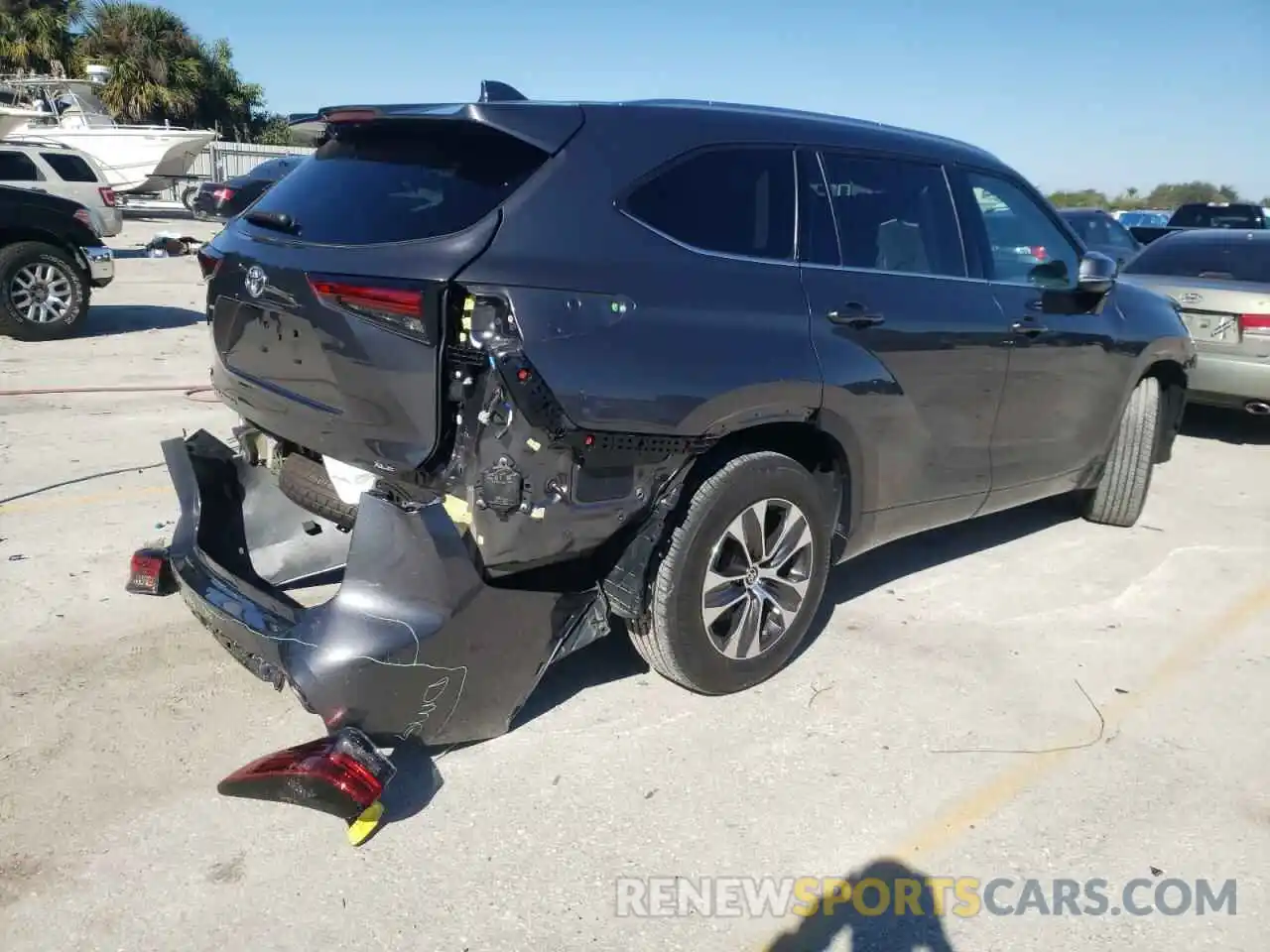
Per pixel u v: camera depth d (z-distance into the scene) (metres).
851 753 3.45
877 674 3.98
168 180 25.94
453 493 3.01
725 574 3.54
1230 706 3.87
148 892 2.67
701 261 3.35
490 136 3.20
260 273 3.22
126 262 17.91
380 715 2.89
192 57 42.47
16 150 15.16
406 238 2.99
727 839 2.99
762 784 3.25
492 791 3.15
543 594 3.12
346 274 2.96
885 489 4.04
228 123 45.28
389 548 2.90
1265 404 7.66
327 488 3.51
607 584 3.31
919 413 4.05
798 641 3.88
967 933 2.69
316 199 3.35
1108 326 5.07
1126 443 5.62
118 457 6.20
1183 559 5.39
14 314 10.27
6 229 10.33
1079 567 5.22
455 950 2.54
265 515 3.99
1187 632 4.50
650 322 3.13
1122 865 2.97
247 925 2.58
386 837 2.92
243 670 3.75
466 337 2.89
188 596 3.42
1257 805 3.27
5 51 38.66
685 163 3.41
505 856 2.88
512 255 2.94
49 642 3.87
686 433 3.20
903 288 3.97
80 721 3.38
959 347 4.15
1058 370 4.76
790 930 2.67
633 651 4.07
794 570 3.79
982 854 2.99
